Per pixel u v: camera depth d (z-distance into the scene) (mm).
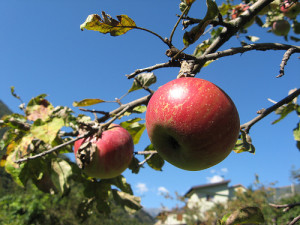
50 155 311
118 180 343
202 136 161
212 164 177
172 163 196
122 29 188
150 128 186
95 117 286
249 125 221
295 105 339
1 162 313
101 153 279
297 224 270
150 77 307
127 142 298
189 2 174
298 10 431
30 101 323
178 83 175
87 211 338
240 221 175
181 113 163
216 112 163
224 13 419
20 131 318
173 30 178
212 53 188
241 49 197
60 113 300
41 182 312
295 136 298
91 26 185
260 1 198
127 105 294
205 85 172
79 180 336
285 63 185
